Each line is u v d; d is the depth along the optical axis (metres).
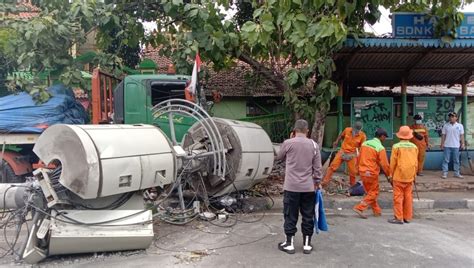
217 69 11.66
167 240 6.52
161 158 6.35
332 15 8.23
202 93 9.53
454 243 6.43
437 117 13.23
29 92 9.53
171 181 6.69
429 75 13.31
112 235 5.71
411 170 7.59
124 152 5.77
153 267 5.40
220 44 10.15
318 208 6.10
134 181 5.87
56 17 10.12
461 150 12.34
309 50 8.30
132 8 11.46
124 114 9.00
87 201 5.81
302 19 8.27
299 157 5.95
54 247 5.45
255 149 8.15
